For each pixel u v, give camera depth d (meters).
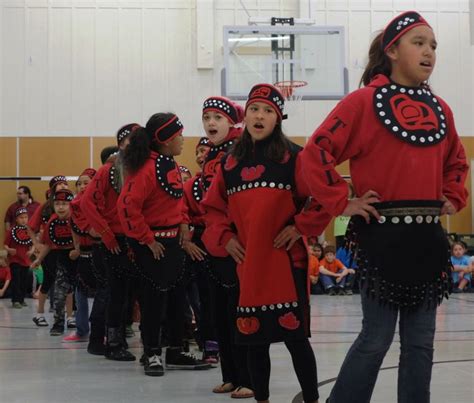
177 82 15.12
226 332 4.27
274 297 3.24
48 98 14.87
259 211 3.27
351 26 15.41
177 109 15.12
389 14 15.47
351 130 2.88
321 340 6.62
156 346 4.95
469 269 12.82
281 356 5.64
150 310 4.91
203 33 15.14
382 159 2.84
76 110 14.93
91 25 14.97
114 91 15.01
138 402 4.08
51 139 14.86
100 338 5.97
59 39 14.91
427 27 2.91
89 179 6.60
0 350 6.25
